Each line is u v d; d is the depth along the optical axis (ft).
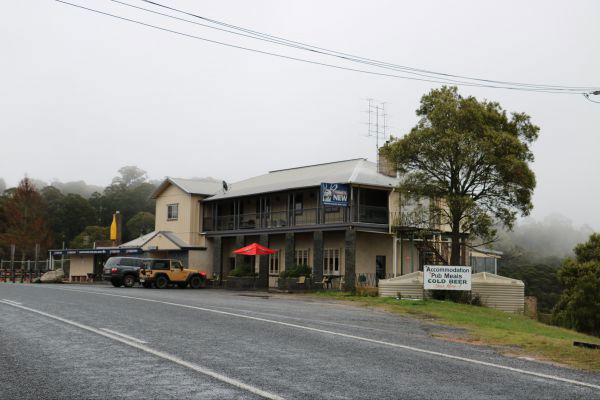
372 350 35.63
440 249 130.00
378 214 125.49
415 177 103.91
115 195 396.78
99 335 40.22
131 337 39.37
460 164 100.01
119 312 56.39
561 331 78.59
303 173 142.31
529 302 122.93
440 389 25.05
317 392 24.12
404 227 119.75
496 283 104.01
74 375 27.30
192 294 94.38
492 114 102.63
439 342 41.01
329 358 32.35
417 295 99.19
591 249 145.69
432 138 101.04
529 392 24.84
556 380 27.66
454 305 86.17
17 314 53.67
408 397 23.50
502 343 42.50
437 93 104.22
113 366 29.45
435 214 108.47
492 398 23.61
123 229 347.97
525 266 248.73
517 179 99.71
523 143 103.91
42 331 42.16
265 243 134.41
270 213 136.15
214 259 149.28
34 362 30.48
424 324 56.39
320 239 120.57
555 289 228.02
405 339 41.78
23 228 250.37
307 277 116.16
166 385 25.25
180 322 48.57
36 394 23.66
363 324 52.60
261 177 158.10
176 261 127.65
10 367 29.17
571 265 140.26
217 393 23.82
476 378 27.63
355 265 118.52
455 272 89.10
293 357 32.50
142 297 79.30
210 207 156.76
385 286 101.65
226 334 41.55
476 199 103.91
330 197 113.70
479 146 97.81
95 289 103.60
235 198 145.28
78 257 183.32
